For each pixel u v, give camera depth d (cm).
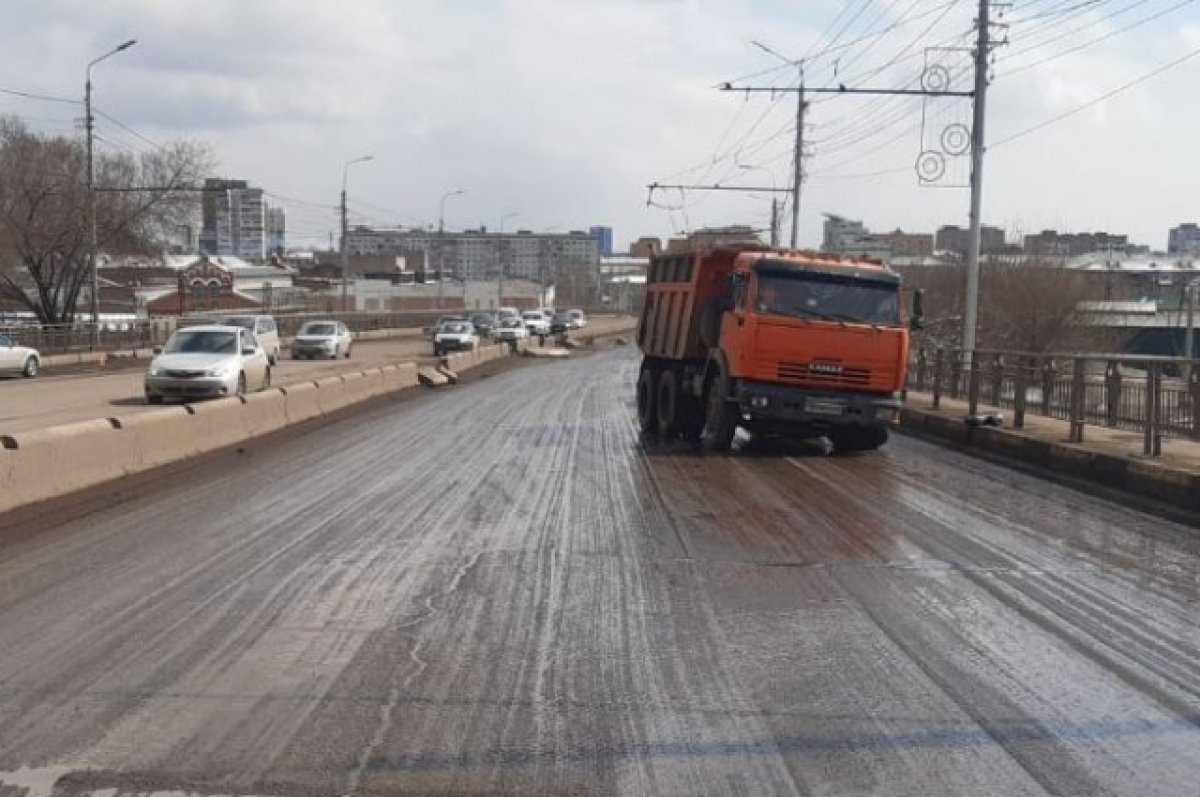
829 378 1825
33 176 5581
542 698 628
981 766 537
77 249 5734
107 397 3008
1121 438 1758
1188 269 7188
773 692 643
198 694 627
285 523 1172
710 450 1928
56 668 670
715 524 1187
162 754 540
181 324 5916
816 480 1556
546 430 2288
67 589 869
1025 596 878
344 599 846
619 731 579
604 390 3638
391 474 1580
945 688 652
